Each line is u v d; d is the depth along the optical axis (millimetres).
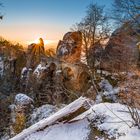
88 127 4688
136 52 27359
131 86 15055
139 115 4723
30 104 22094
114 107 5113
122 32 31047
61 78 32219
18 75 41438
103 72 27703
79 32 39031
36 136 4695
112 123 4492
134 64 25703
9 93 34750
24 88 36125
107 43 33000
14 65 42656
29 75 36594
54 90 29922
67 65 34125
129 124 4359
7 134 18812
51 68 35562
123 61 27047
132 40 29281
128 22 30438
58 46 40938
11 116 21641
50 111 20750
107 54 31578
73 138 4488
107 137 4219
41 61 37844
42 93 30547
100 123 4637
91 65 29922
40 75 34719
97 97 11008
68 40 39062
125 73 22625
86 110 5203
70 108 5047
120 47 29922
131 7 31141
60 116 4922
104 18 36906
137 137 3941
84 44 37312
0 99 28688
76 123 4828
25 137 4773
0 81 38094
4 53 45188
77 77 31250
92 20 37500
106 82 24203
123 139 3938
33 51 44344
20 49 49562
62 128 4750
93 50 34000
